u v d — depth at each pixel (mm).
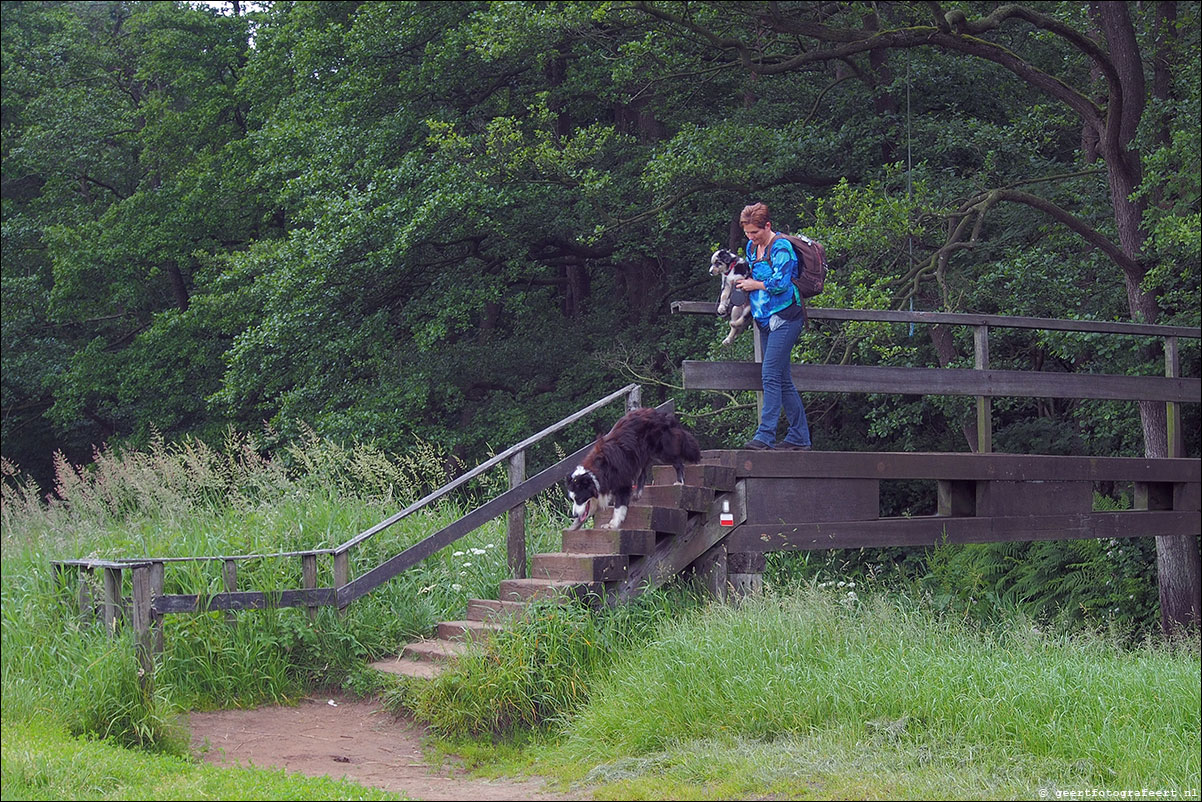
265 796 5176
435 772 6211
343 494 10898
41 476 29891
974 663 7004
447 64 18141
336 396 18344
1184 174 12008
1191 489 10523
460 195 16375
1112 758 6020
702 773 5730
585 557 7898
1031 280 13578
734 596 8086
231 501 10328
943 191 14656
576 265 21469
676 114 18547
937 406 15625
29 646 7293
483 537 10242
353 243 17109
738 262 8227
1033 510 9484
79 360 25406
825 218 14289
